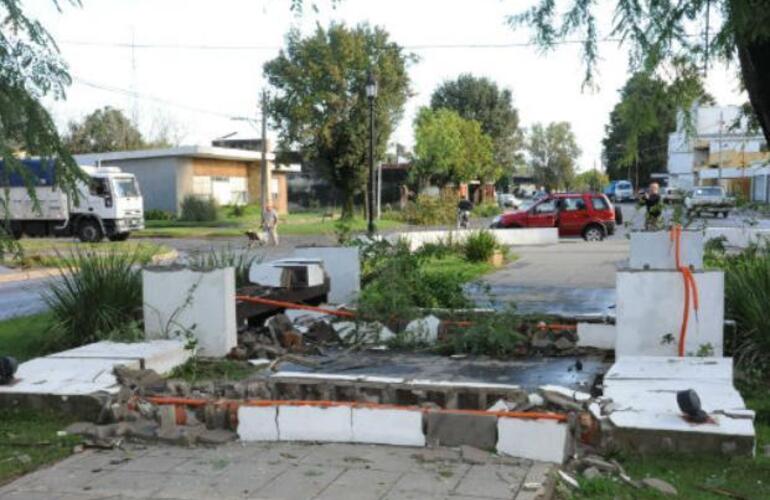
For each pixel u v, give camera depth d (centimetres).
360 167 4478
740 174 4934
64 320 852
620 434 491
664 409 514
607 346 804
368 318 887
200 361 772
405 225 4028
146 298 797
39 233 3281
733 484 444
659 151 6862
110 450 523
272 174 5556
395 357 803
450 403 567
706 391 549
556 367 740
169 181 4753
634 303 680
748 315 718
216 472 474
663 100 720
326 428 527
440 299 1015
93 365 667
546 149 10756
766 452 494
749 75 650
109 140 7150
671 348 675
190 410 573
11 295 1614
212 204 4588
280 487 445
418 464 477
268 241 2947
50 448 528
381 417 518
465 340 805
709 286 665
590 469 466
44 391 598
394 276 948
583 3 716
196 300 788
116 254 1077
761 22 589
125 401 585
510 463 475
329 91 4325
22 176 648
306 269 1011
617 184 7606
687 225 1075
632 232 1060
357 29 4384
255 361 774
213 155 4897
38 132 637
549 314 927
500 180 9100
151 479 466
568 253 2267
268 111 4388
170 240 3372
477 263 1853
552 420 485
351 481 451
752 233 1934
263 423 535
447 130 5662
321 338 877
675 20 662
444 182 5988
